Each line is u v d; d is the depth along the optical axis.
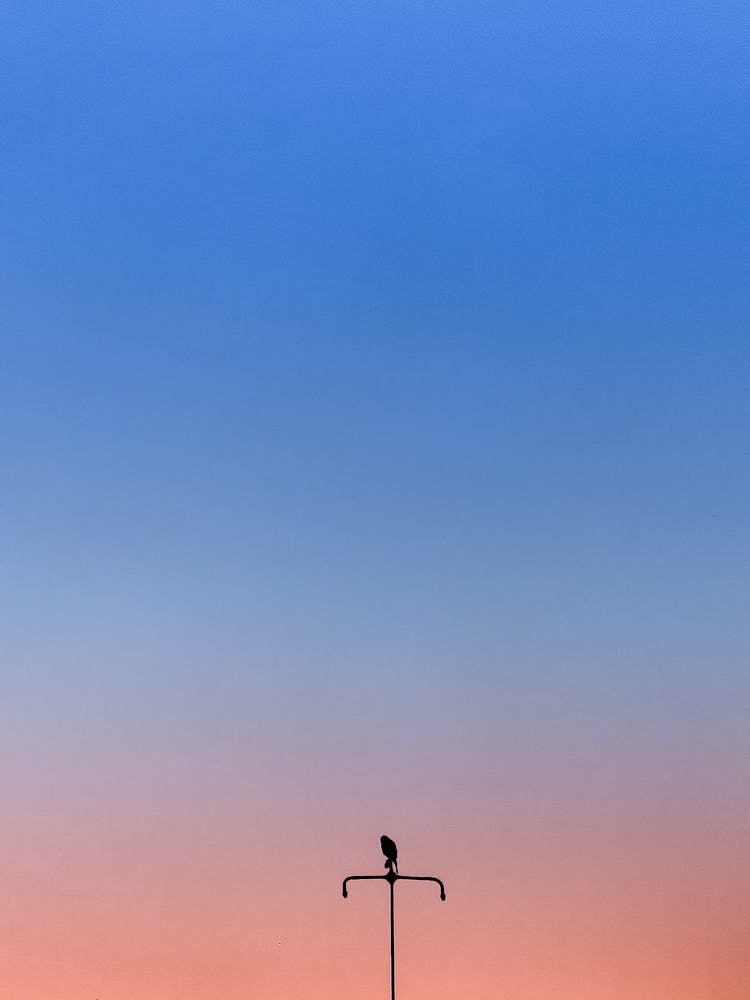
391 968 13.99
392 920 14.08
